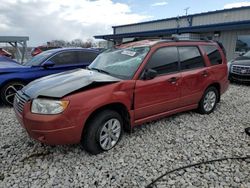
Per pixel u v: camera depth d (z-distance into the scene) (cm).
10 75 613
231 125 478
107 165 327
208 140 407
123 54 441
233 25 1518
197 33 1858
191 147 380
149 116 417
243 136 425
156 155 354
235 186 283
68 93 322
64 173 309
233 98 710
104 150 360
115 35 2659
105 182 291
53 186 283
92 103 329
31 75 642
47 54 701
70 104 314
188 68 479
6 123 485
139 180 295
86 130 339
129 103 376
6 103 618
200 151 367
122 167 323
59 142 320
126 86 370
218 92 563
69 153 357
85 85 339
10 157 347
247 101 674
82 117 322
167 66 438
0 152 361
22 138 409
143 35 2338
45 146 379
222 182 290
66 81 362
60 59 698
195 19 2097
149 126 464
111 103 352
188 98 480
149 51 414
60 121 310
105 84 354
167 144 390
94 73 406
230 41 1642
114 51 470
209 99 539
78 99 321
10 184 286
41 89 340
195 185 285
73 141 328
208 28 1692
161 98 423
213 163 332
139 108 392
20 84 628
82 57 740
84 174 307
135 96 382
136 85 381
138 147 378
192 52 494
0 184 286
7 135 423
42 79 396
